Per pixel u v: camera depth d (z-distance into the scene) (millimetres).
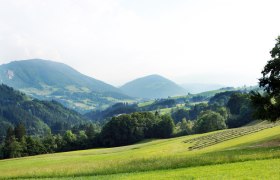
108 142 167750
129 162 47469
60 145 167000
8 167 75062
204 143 81250
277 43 57312
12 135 164000
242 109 158750
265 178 30078
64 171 45250
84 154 101812
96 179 38031
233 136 83625
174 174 36375
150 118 173375
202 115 170625
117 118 169125
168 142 105938
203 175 34188
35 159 93750
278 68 56750
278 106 56562
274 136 65125
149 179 34688
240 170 34781
